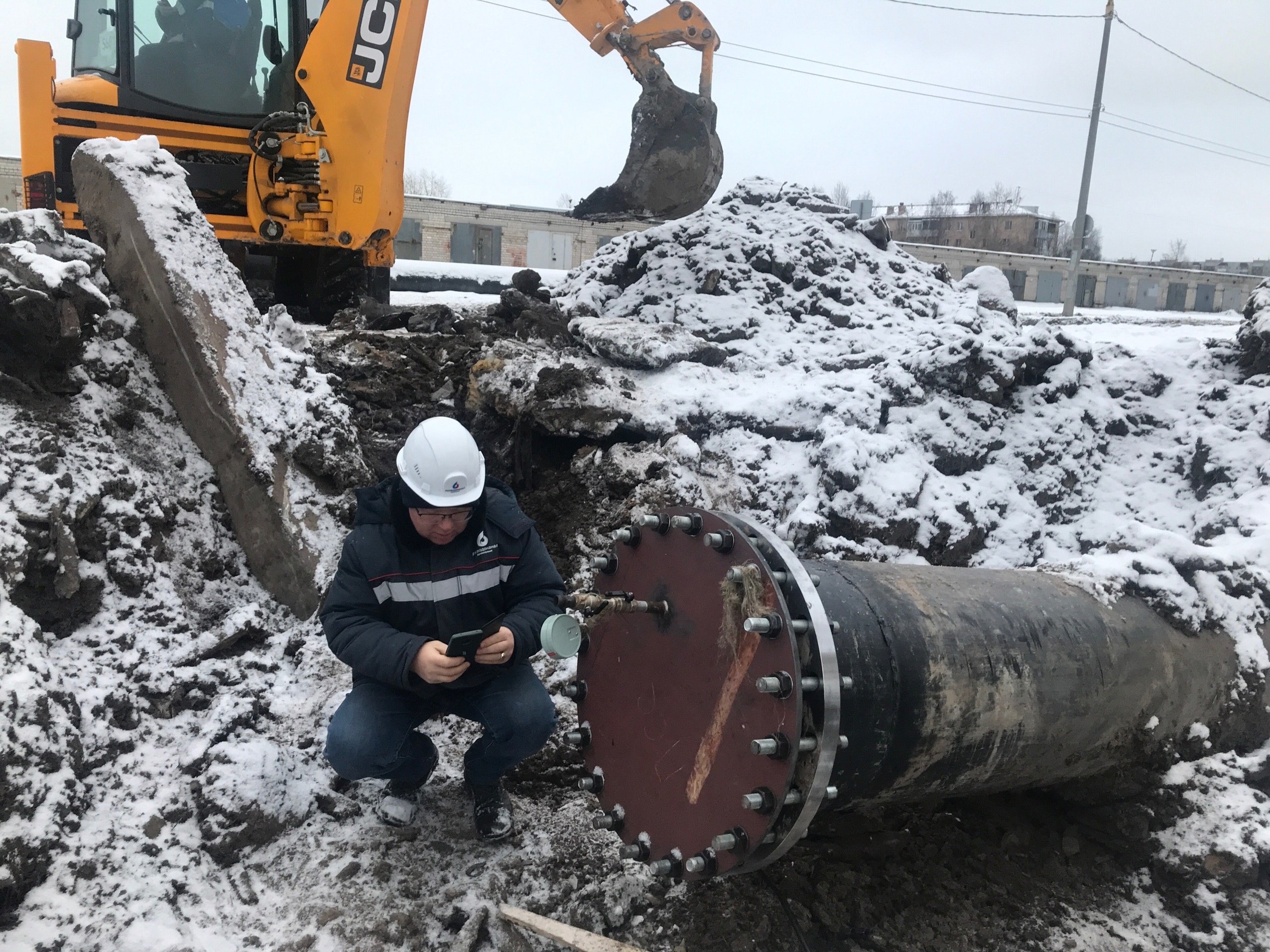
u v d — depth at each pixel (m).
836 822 3.06
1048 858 2.97
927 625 2.57
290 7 7.36
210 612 3.70
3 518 3.01
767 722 2.08
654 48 7.93
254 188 7.32
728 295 7.00
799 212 7.96
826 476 4.79
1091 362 5.38
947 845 2.99
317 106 6.88
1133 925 2.72
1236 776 2.97
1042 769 2.77
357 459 4.37
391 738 2.69
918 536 4.59
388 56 6.74
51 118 6.84
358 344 6.33
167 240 4.23
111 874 2.48
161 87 7.05
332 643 2.59
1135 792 2.96
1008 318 7.72
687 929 2.59
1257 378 4.82
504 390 5.51
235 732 3.05
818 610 2.09
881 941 2.60
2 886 2.28
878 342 6.52
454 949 2.48
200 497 3.99
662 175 7.88
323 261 7.83
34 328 3.53
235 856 2.70
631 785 2.52
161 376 4.21
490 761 2.78
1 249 3.62
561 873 2.78
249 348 4.24
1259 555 3.42
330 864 2.73
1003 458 5.00
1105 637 2.87
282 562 3.86
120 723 2.94
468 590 2.65
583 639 2.75
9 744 2.46
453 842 2.88
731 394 5.59
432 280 14.24
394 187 7.06
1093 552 4.52
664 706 2.42
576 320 6.42
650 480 4.93
